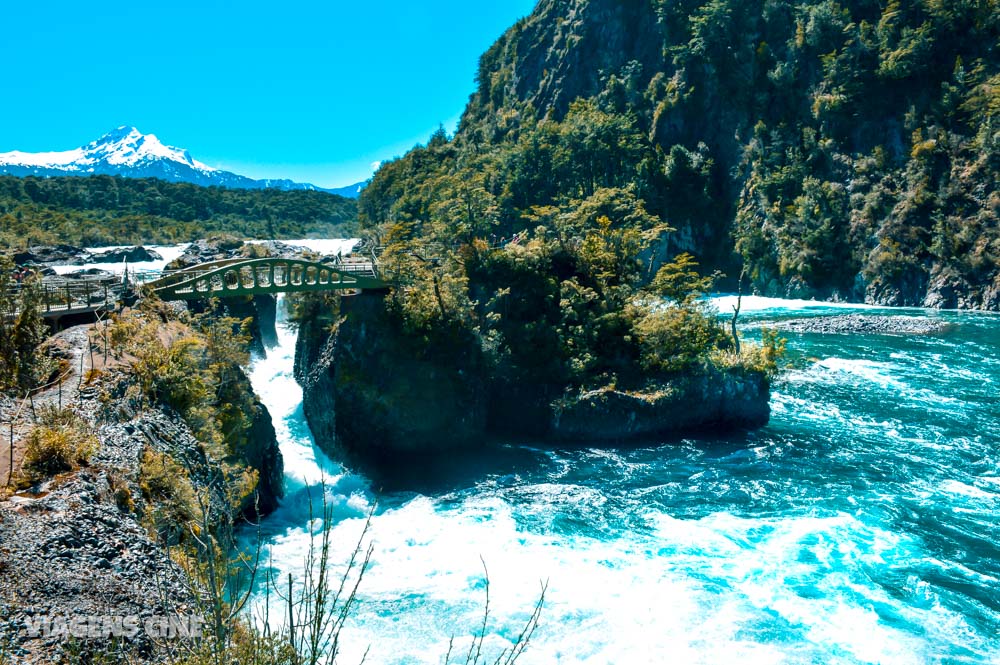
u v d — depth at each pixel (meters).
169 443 23.44
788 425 47.81
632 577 28.34
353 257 58.44
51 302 36.41
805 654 22.94
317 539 32.50
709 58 159.75
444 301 48.25
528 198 151.75
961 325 87.50
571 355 49.66
